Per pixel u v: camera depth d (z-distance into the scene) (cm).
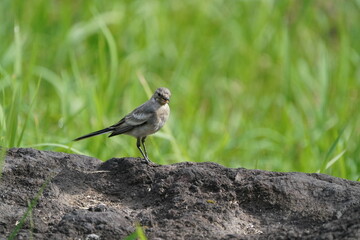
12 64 1644
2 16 1828
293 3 2242
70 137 1389
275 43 2033
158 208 759
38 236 682
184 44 1931
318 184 781
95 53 1825
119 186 829
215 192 783
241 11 2148
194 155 1477
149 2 2016
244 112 1834
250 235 686
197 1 2116
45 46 1823
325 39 2227
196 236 684
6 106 1276
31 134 1321
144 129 1000
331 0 2405
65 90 1502
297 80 1866
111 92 1523
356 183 812
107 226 698
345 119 1611
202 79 1905
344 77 1797
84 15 1930
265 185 774
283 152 1582
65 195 800
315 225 717
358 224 659
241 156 1570
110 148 1408
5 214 731
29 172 836
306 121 1762
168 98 1002
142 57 1828
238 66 1991
